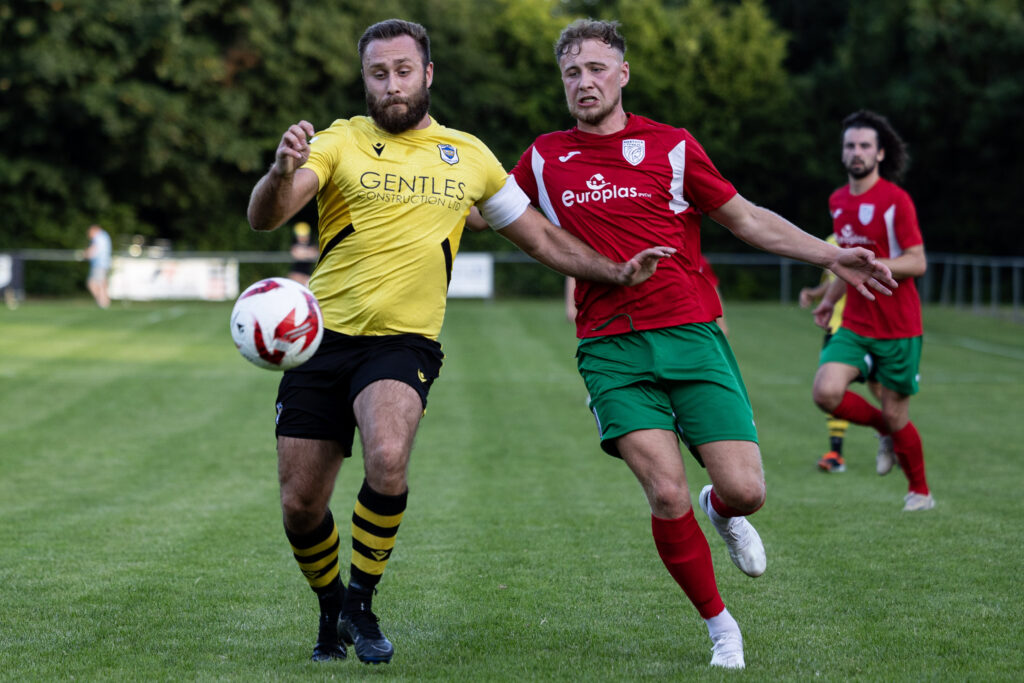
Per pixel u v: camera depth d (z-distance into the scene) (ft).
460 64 316.60
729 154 320.50
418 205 39.40
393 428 37.11
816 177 322.75
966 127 299.79
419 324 39.58
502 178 41.70
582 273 41.29
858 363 68.44
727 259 291.58
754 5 333.01
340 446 39.50
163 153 280.31
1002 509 66.03
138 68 282.56
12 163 279.69
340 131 40.04
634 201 41.86
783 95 327.06
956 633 41.68
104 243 241.55
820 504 68.18
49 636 41.24
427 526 61.87
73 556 54.34
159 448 90.33
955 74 298.35
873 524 61.93
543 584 49.44
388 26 39.86
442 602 46.55
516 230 41.91
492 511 66.18
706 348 40.81
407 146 40.06
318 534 39.40
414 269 39.24
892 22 309.22
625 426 39.88
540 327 202.28
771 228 42.22
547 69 330.34
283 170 35.94
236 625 43.16
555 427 102.68
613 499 70.08
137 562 53.21
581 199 42.39
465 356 161.99
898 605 45.55
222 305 249.55
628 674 36.88
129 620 43.57
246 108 294.46
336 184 39.34
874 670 37.19
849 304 69.05
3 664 37.73
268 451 89.30
